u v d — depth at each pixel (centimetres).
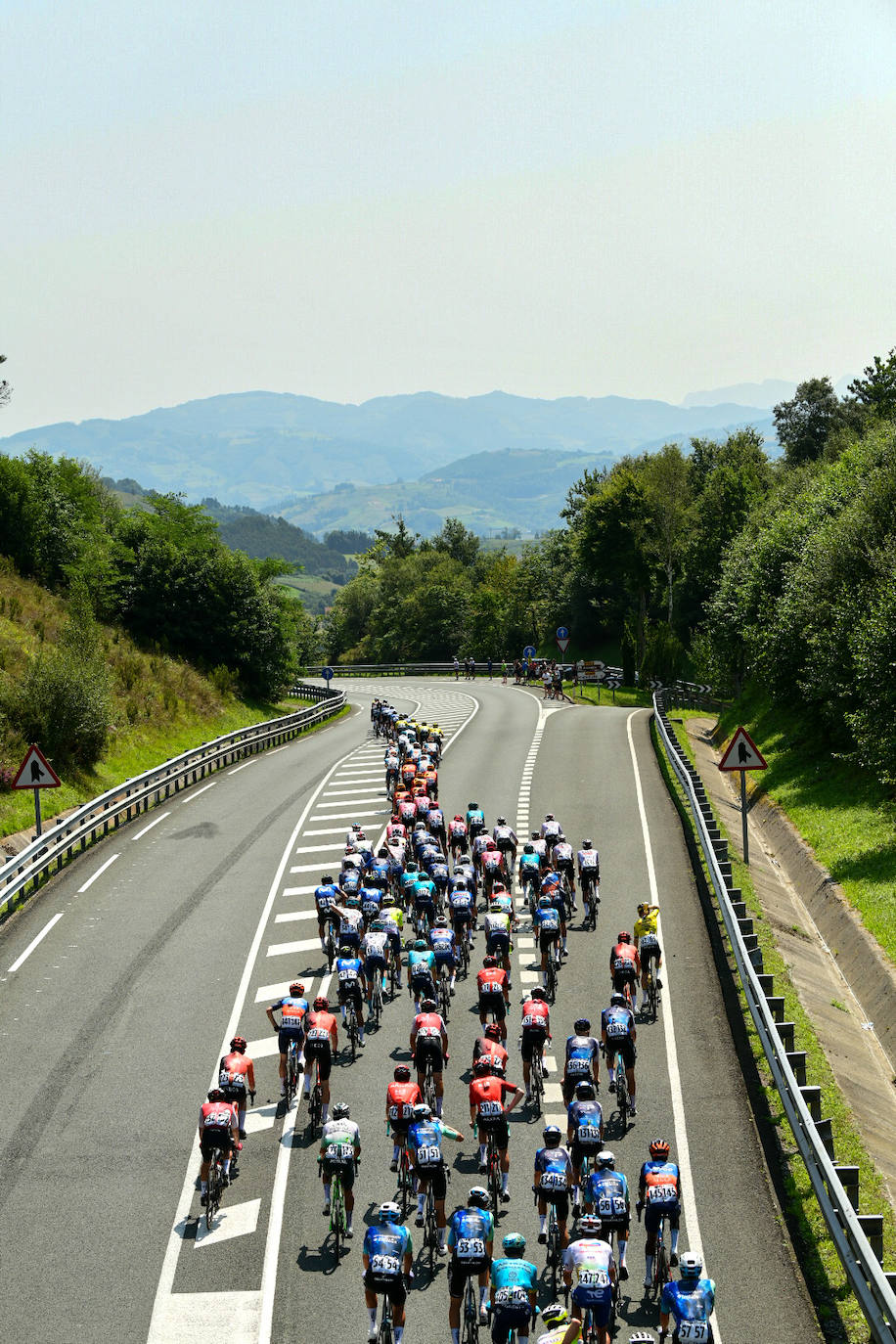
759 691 8588
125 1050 3009
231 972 3584
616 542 15650
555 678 11969
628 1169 2356
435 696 13325
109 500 14125
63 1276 2044
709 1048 2959
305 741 9450
